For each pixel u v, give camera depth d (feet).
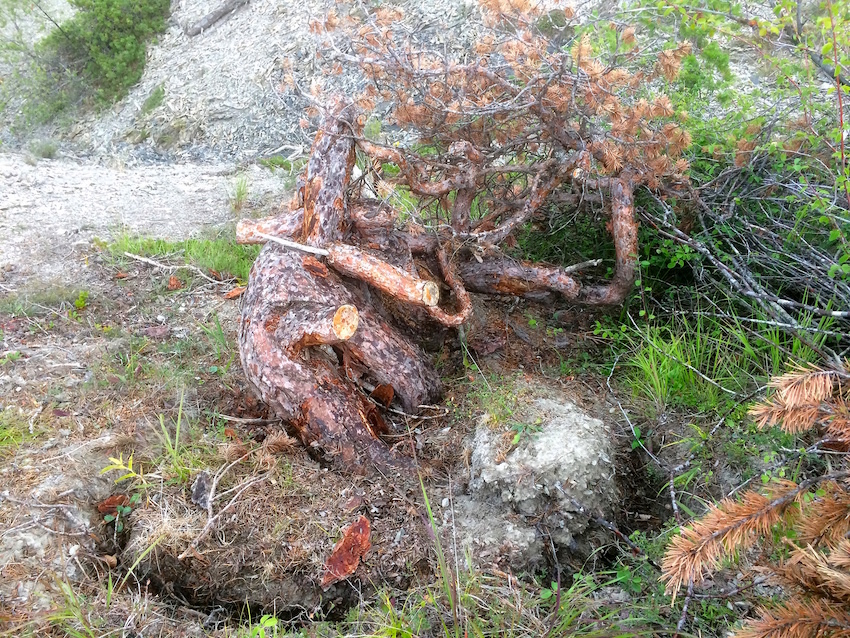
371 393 4.28
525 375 4.42
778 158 4.34
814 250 4.14
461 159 4.24
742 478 3.59
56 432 3.85
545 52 3.93
